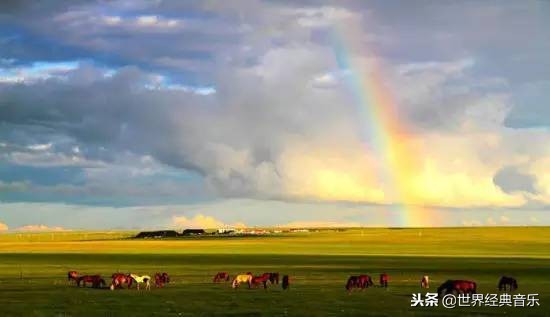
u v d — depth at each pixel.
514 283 54.44
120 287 57.31
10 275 74.00
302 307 43.16
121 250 151.50
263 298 48.19
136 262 103.62
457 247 173.00
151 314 39.97
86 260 110.19
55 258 117.12
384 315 39.59
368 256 125.06
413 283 62.44
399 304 44.97
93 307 43.22
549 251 152.62
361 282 55.78
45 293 52.53
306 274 76.12
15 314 40.28
